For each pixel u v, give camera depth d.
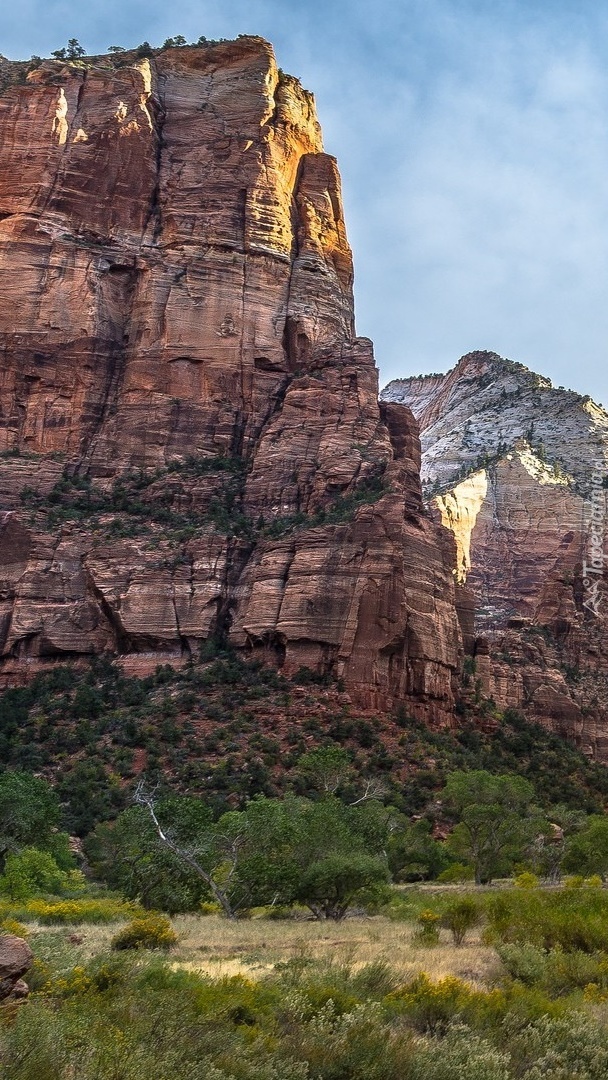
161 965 30.91
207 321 133.62
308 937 43.03
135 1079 20.77
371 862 54.31
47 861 67.12
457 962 35.38
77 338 131.12
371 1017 25.86
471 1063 23.42
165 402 128.75
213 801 83.50
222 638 107.81
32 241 134.12
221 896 54.69
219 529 114.69
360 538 105.50
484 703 117.19
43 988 27.02
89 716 99.06
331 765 88.38
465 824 81.94
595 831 80.81
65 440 126.75
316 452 123.06
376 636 102.56
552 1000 30.17
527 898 43.66
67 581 110.44
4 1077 20.31
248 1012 26.11
